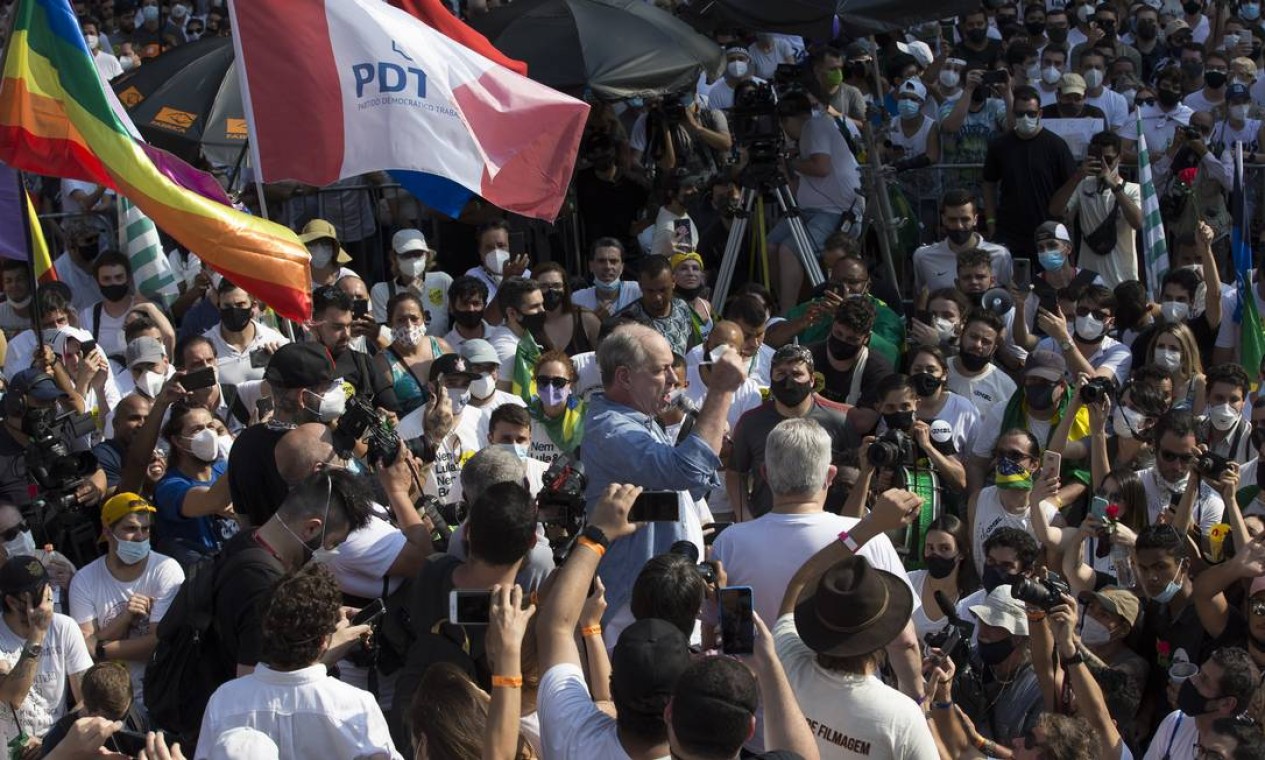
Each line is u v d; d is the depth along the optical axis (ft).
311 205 36.94
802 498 16.98
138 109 33.91
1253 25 54.65
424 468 22.26
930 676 16.44
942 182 38.63
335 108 25.62
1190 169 38.50
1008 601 18.89
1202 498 24.67
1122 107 44.24
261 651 14.74
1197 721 18.01
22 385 25.73
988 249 34.37
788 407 24.39
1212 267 32.50
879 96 37.37
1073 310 31.48
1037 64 46.16
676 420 20.81
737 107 34.01
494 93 26.61
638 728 12.43
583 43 33.47
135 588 22.98
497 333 29.84
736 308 28.53
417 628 16.26
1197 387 29.01
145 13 56.18
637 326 16.70
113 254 31.91
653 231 35.22
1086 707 17.31
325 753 14.38
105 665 17.70
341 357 27.43
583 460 16.57
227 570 16.44
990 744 16.72
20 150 25.21
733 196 34.81
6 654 20.98
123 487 25.20
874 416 25.35
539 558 16.93
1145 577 21.45
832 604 14.28
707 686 11.70
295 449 18.11
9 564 20.81
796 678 14.58
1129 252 36.22
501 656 13.39
